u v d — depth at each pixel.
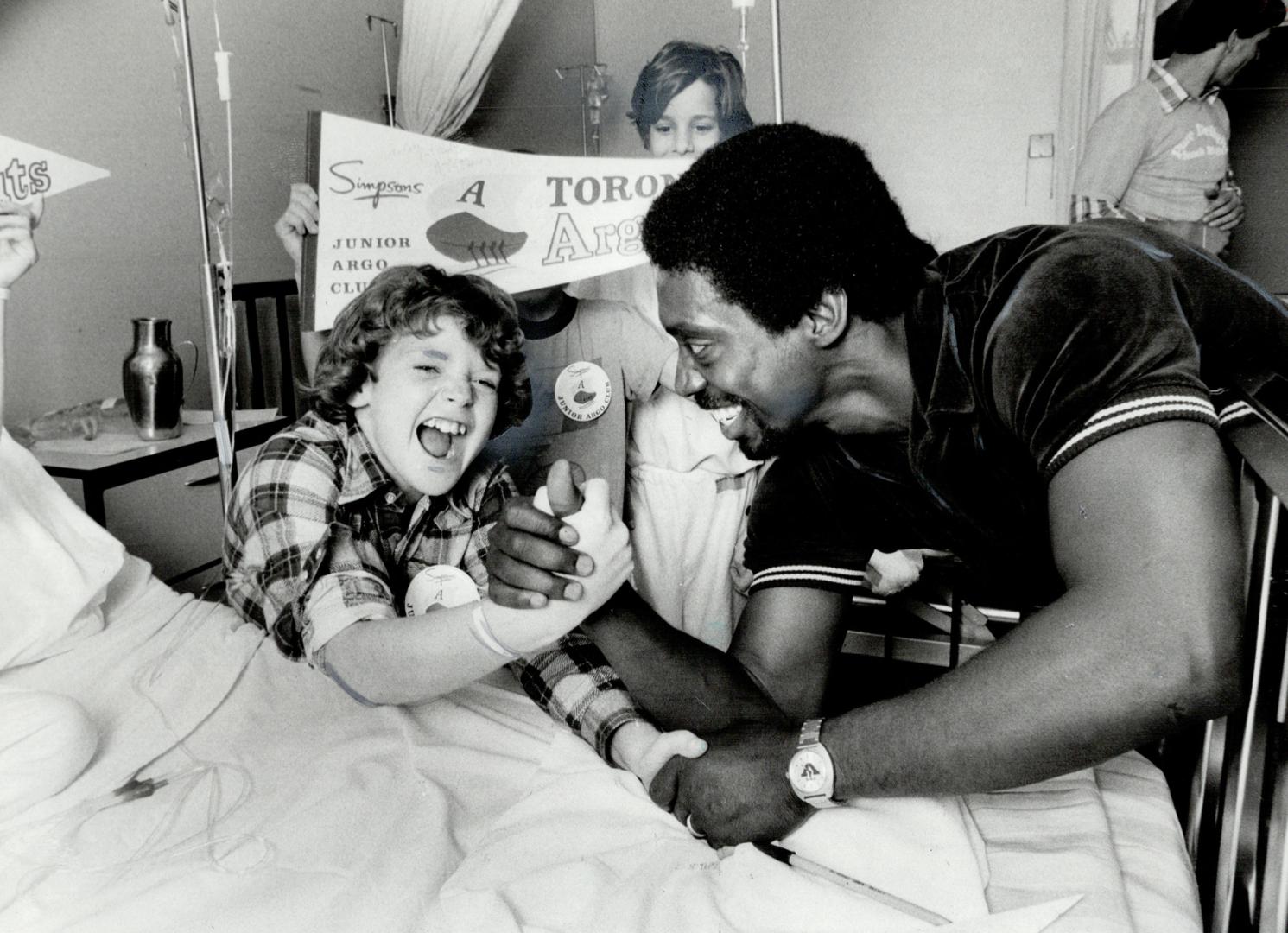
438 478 1.04
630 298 1.41
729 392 0.93
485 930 0.72
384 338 1.01
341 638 0.93
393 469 1.05
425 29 1.45
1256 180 3.18
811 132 0.89
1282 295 3.19
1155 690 0.66
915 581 1.68
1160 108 2.31
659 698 0.99
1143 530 0.67
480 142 1.60
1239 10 2.19
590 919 0.74
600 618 1.01
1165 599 0.66
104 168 1.84
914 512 1.01
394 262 1.22
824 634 1.07
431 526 1.10
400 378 1.02
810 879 0.79
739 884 0.78
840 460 1.01
